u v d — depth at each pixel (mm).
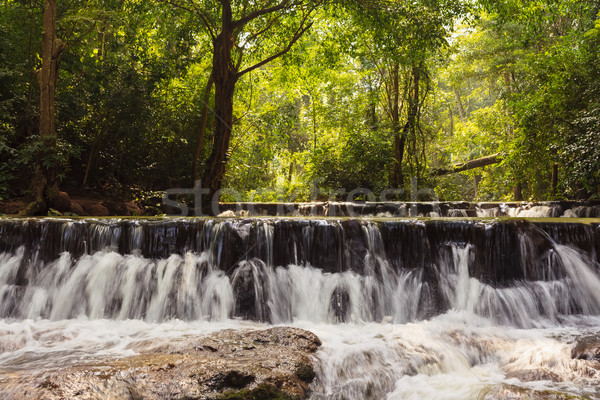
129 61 13172
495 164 17250
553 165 13562
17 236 6129
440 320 5465
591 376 3580
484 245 5996
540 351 4105
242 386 3098
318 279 5820
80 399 2668
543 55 13000
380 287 5812
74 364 3531
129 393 2852
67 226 6172
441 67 17422
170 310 5578
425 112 17500
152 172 14180
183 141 14633
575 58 12000
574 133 11266
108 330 4859
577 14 14648
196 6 14312
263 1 15023
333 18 16141
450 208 12570
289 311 5641
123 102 12328
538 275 5934
